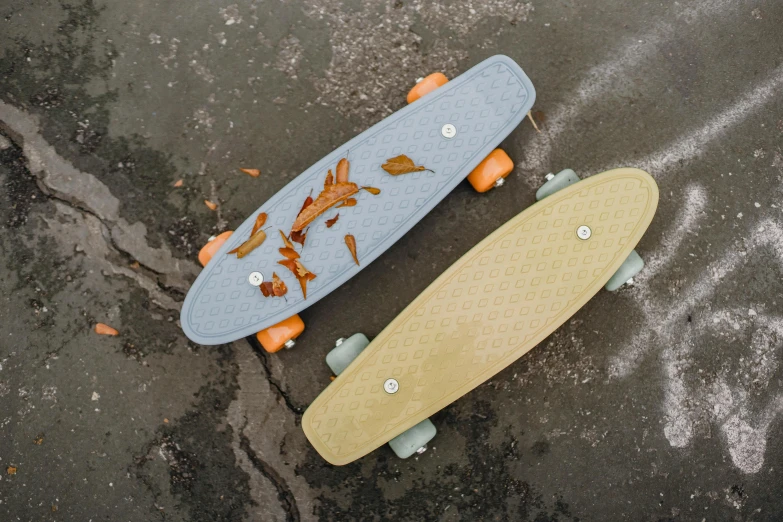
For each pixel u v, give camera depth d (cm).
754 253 98
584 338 96
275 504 93
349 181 87
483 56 97
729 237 98
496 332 86
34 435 92
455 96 88
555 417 96
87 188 93
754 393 98
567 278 86
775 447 98
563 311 86
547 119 96
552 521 96
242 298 86
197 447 93
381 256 95
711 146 98
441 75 91
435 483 94
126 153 94
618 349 96
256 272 86
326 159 87
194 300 86
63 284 93
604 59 98
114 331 93
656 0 99
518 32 97
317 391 94
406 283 95
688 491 97
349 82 96
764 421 98
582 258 87
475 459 95
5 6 95
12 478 92
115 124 94
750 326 98
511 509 95
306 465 94
